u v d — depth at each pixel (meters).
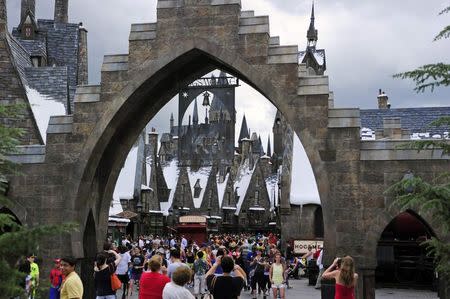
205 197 115.25
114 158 24.88
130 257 25.45
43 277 21.69
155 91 24.08
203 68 23.94
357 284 19.83
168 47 22.30
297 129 20.92
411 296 24.20
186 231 65.00
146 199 69.50
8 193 22.38
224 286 11.79
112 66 22.61
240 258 26.38
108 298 14.34
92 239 24.33
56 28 42.06
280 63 21.34
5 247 8.16
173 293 10.19
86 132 22.45
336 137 20.62
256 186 114.31
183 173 115.88
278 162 88.31
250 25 21.83
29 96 30.89
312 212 39.03
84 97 22.61
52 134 22.59
